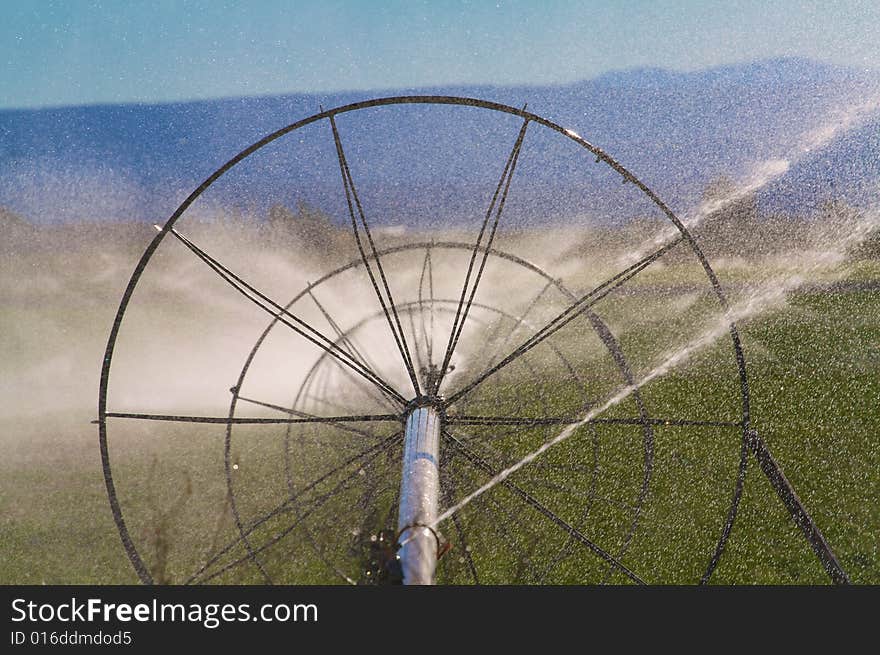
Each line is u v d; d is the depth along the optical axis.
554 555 5.79
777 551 5.77
